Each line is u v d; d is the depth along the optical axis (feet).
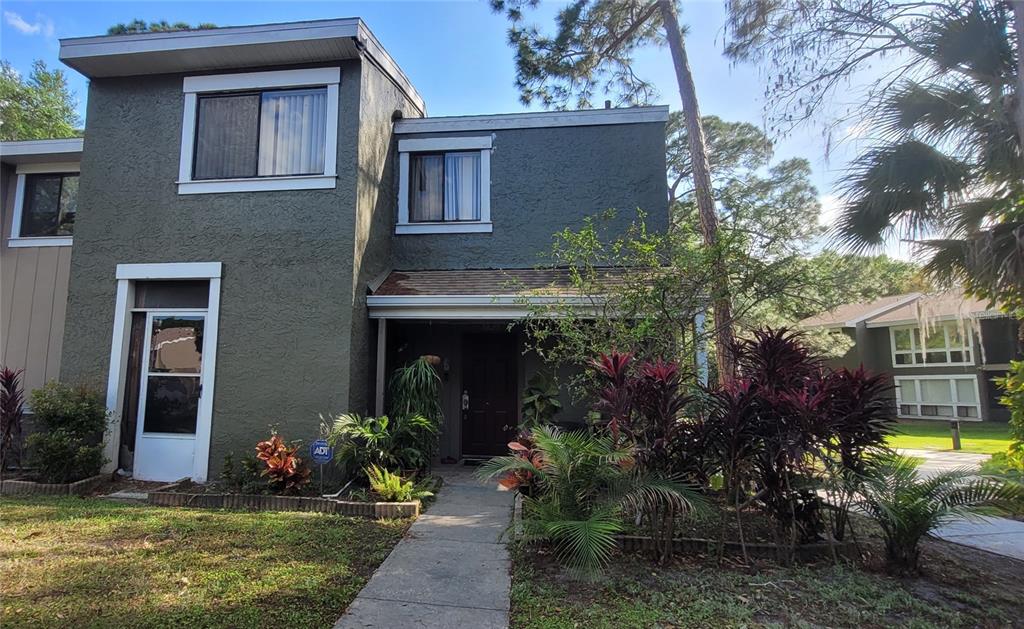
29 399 25.57
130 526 16.56
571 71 35.27
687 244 21.80
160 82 24.80
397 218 29.27
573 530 13.29
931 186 19.21
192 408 23.44
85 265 24.20
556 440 15.92
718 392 15.39
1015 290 19.11
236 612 11.05
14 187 29.12
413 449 22.39
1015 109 15.99
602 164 29.01
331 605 11.55
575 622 10.98
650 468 14.80
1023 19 14.96
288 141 24.29
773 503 15.25
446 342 30.71
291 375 22.61
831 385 14.58
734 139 58.49
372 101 25.63
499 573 13.58
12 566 13.21
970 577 13.93
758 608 11.66
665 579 13.19
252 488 20.31
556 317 22.45
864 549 15.55
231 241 23.62
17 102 65.16
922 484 14.58
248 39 22.95
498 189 29.37
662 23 32.83
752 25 23.00
